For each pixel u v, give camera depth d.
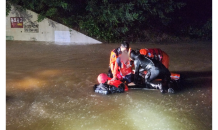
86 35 15.48
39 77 7.12
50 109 4.86
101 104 5.08
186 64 8.71
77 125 4.18
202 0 19.03
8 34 16.48
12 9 16.02
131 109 4.80
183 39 16.42
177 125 4.12
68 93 5.76
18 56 10.47
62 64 8.84
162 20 16.48
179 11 18.50
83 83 6.50
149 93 5.71
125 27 15.62
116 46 13.77
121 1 15.61
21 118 4.47
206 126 4.07
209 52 11.38
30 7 15.86
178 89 5.91
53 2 15.16
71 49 12.46
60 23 15.69
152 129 4.00
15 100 5.35
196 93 5.66
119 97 5.47
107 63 8.99
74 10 16.34
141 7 15.81
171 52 11.48
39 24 15.95
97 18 15.73
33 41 15.82
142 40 15.94
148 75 5.95
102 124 4.20
